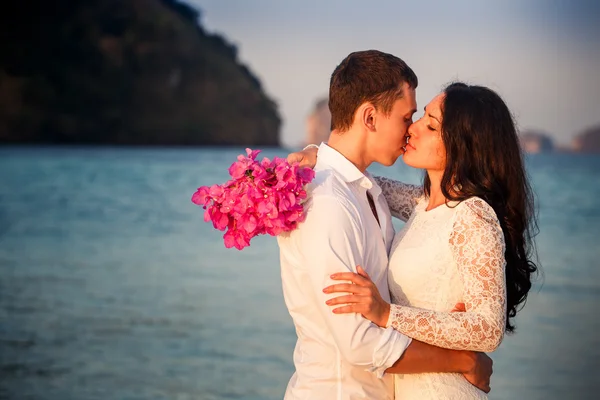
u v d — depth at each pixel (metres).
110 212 19.08
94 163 42.44
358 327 2.23
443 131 2.45
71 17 85.69
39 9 84.06
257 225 2.27
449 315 2.25
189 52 94.19
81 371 5.99
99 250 12.73
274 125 101.19
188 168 39.22
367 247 2.38
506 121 2.47
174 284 9.59
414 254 2.42
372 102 2.44
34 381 5.75
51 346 6.71
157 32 91.12
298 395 2.38
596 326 7.52
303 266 2.36
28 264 11.21
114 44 88.31
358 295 2.23
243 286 9.45
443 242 2.38
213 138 93.81
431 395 2.35
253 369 6.09
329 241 2.28
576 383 5.80
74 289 9.29
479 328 2.22
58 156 50.88
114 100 86.25
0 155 49.56
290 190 2.24
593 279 10.10
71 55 84.75
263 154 69.50
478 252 2.29
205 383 5.72
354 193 2.43
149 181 29.66
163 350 6.60
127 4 91.06
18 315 7.86
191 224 16.53
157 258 11.76
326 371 2.35
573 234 15.12
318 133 94.88
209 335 7.08
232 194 2.25
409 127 2.54
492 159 2.43
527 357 6.55
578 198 22.73
